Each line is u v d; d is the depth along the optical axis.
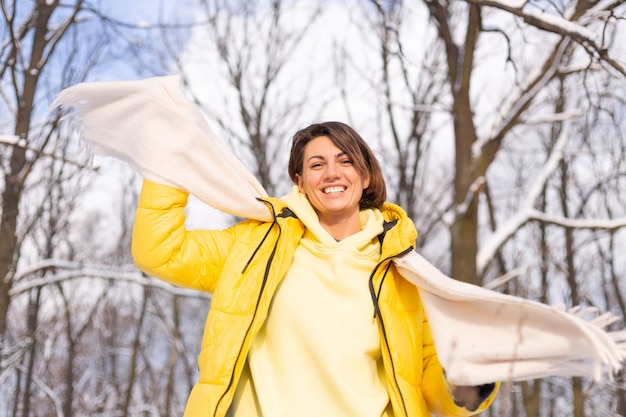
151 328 21.98
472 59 8.12
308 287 2.38
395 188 13.04
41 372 17.81
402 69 10.33
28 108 9.61
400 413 2.25
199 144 2.40
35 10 9.71
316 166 2.51
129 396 17.22
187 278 2.36
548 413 18.95
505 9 4.78
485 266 8.63
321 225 2.51
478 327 2.34
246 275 2.35
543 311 2.19
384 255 2.40
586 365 2.21
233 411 2.33
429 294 2.40
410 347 2.37
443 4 8.77
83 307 18.66
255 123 13.10
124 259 19.02
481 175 8.27
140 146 2.36
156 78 2.47
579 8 5.46
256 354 2.36
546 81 7.40
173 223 2.34
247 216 2.49
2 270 10.38
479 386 2.39
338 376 2.25
